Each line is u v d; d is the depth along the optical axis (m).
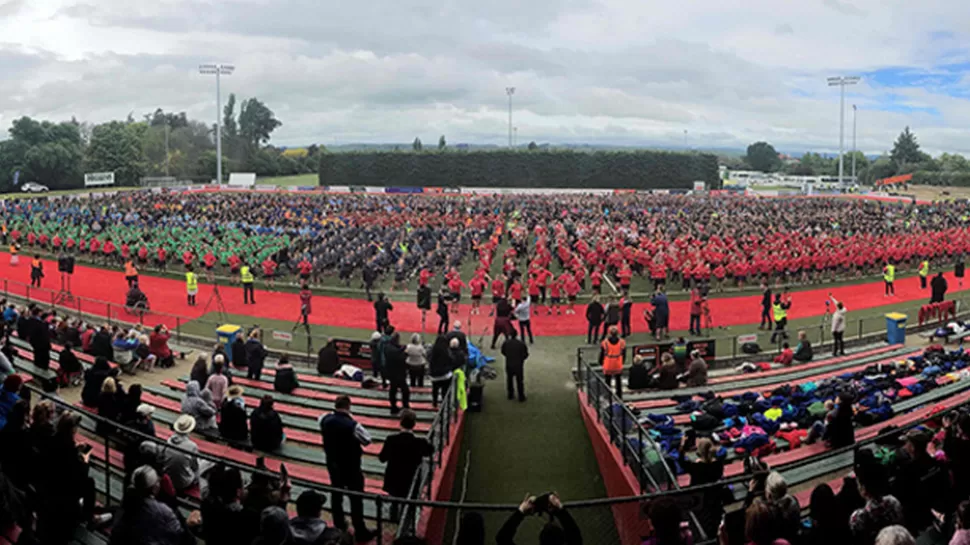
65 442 9.43
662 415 17.31
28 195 111.06
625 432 14.66
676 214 77.50
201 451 14.76
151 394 20.12
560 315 35.84
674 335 31.88
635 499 7.92
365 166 136.88
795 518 8.14
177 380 21.97
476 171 135.62
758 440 15.32
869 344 29.56
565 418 20.55
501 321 27.91
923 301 39.28
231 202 83.62
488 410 21.17
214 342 27.92
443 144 158.88
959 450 9.63
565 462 17.73
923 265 42.84
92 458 13.88
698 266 41.41
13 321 26.38
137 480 8.46
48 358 20.45
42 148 123.75
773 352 26.81
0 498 8.93
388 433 17.17
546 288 39.31
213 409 15.99
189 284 36.66
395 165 136.50
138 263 48.22
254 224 63.00
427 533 12.16
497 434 19.39
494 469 17.33
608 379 20.17
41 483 9.45
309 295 31.25
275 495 9.15
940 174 146.88
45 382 19.00
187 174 159.75
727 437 16.11
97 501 12.16
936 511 9.70
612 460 15.47
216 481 8.86
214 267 47.50
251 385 20.95
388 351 17.89
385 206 83.81
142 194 100.88
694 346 24.98
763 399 18.16
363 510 11.92
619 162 134.12
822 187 131.25
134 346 23.00
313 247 48.28
